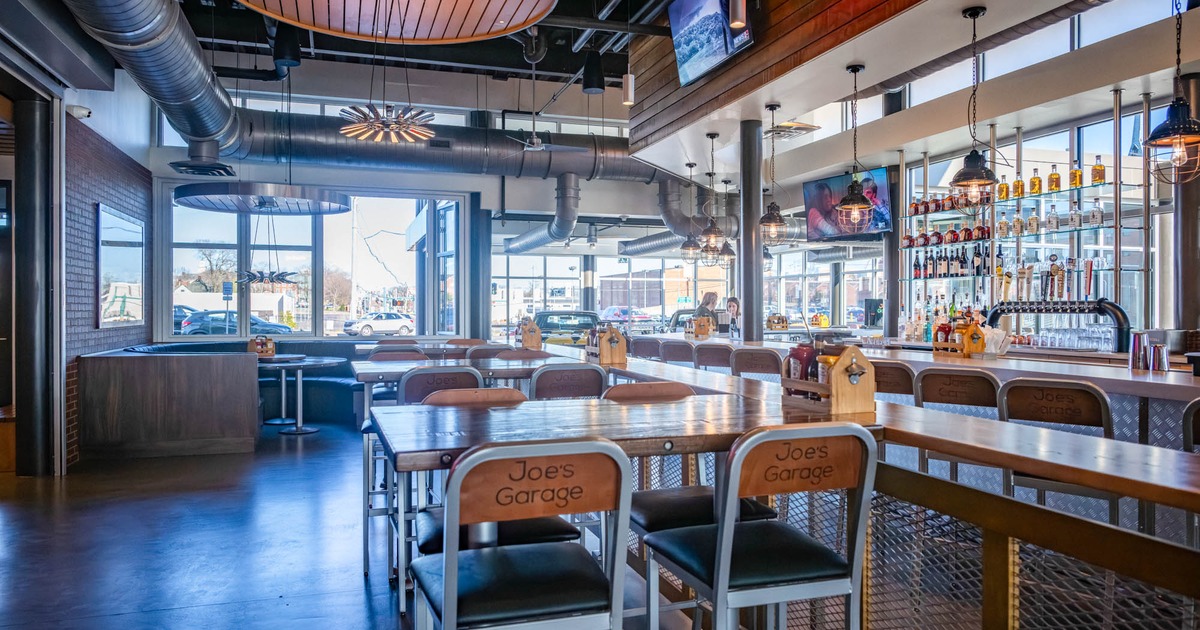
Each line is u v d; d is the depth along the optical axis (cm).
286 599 326
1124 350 503
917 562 198
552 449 154
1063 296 610
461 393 272
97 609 314
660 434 203
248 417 673
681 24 647
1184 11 569
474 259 1069
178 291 986
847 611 185
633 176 1020
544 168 964
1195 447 232
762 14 570
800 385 255
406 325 1163
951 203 705
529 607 161
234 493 515
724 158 865
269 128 816
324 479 559
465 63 860
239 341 953
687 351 662
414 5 329
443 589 154
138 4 396
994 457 176
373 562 375
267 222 1030
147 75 493
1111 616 150
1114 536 147
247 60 930
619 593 165
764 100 607
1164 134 427
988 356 462
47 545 399
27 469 571
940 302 820
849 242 1020
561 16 660
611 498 163
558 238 1143
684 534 200
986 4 418
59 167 586
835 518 227
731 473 166
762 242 692
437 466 181
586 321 1372
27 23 455
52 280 582
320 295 1054
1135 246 672
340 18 341
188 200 729
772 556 182
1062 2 418
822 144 899
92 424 641
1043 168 733
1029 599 166
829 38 491
